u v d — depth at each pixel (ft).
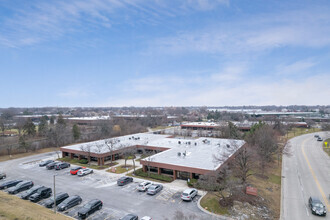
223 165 126.82
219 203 101.19
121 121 402.31
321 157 207.21
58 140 254.47
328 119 529.04
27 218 79.66
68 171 160.56
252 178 141.69
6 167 172.76
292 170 165.58
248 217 91.15
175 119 586.04
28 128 280.31
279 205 105.91
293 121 457.68
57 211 96.73
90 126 427.33
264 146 175.11
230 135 244.01
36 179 142.20
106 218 90.53
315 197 112.06
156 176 142.10
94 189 123.44
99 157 176.04
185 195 105.40
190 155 162.30
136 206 101.19
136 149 212.02
